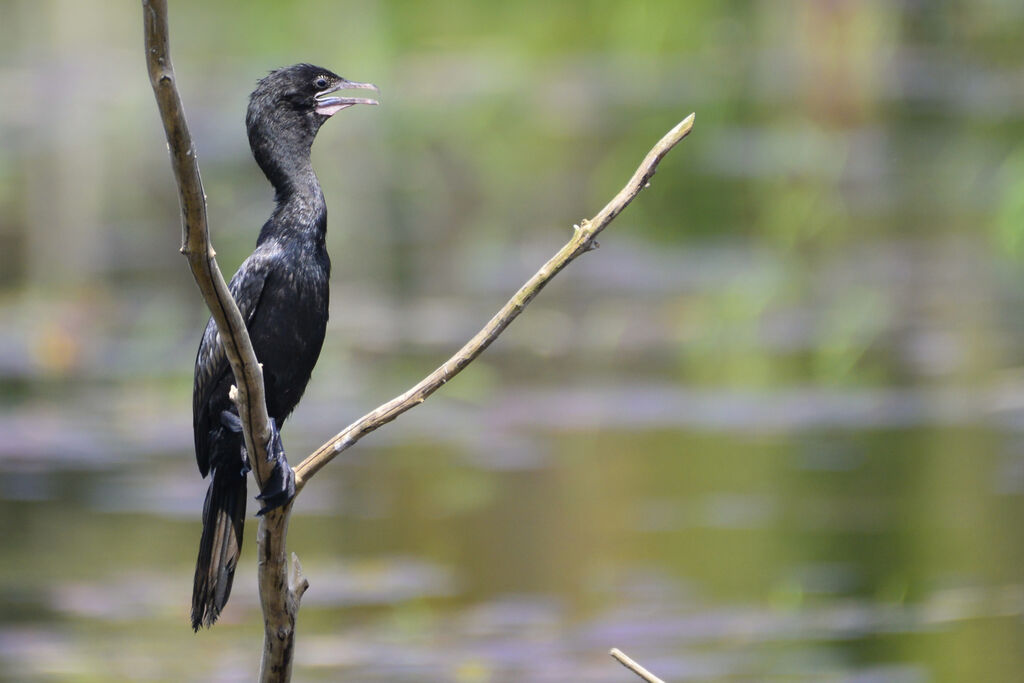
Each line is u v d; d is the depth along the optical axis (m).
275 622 5.59
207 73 25.78
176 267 18.97
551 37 25.45
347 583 9.70
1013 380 13.80
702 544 10.28
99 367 14.91
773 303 16.81
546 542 10.28
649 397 13.83
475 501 11.16
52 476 11.67
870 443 12.27
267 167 6.49
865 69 25.61
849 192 21.72
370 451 12.40
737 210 21.30
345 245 20.44
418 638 8.86
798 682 8.12
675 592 9.55
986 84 25.92
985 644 8.64
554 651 8.64
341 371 14.62
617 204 5.41
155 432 12.87
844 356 14.56
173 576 9.88
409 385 14.27
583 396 13.91
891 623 9.04
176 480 11.62
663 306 16.86
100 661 8.67
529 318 16.44
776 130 25.00
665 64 25.62
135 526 10.68
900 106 25.34
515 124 23.73
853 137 24.58
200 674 8.48
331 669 8.45
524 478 11.64
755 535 10.24
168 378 14.54
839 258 18.89
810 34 25.62
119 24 25.95
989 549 10.01
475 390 14.12
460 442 12.59
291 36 25.25
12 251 19.56
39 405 13.61
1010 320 15.91
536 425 13.02
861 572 9.79
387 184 22.16
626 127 23.66
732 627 8.94
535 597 9.48
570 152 23.28
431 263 19.53
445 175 22.64
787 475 11.49
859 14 25.66
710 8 25.84
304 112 6.48
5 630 8.98
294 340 6.35
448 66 24.70
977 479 11.33
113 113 23.62
